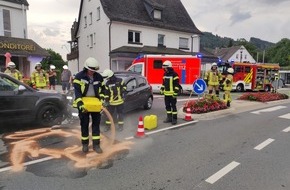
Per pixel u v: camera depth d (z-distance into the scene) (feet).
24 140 21.04
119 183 13.93
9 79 23.73
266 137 23.45
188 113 30.63
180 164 16.65
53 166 16.02
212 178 14.66
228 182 14.19
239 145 20.90
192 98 54.19
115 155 18.06
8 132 23.36
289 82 134.00
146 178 14.56
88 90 18.12
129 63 84.84
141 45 90.48
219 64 76.13
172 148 19.83
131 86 33.88
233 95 66.08
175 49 98.48
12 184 13.69
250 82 78.59
